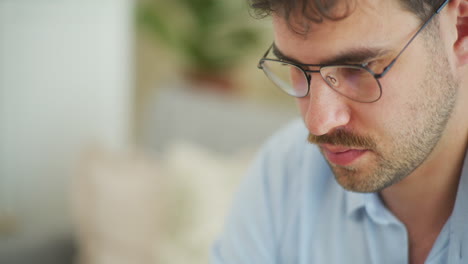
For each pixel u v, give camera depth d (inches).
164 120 88.4
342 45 27.0
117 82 96.0
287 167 41.4
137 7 106.0
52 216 94.3
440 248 32.6
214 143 82.4
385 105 28.6
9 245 74.5
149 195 76.2
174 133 86.8
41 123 90.6
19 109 88.7
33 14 86.7
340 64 27.6
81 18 90.1
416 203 34.0
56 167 92.9
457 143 31.8
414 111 28.9
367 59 27.3
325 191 39.8
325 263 38.9
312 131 29.8
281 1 27.3
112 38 93.5
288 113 77.7
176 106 87.3
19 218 92.0
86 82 92.7
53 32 88.6
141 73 117.3
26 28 86.7
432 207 33.6
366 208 35.2
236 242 42.5
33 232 79.3
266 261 41.4
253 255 41.6
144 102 119.0
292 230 40.4
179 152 75.5
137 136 117.9
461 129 31.5
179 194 70.9
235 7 104.5
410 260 35.4
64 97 91.4
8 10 85.0
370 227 36.2
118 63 95.6
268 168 42.4
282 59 30.2
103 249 77.0
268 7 28.4
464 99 31.1
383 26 26.8
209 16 105.0
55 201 94.0
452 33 29.1
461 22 29.5
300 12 26.9
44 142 91.3
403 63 27.7
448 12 28.7
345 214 38.0
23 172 91.0
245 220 42.2
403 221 35.1
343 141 30.3
